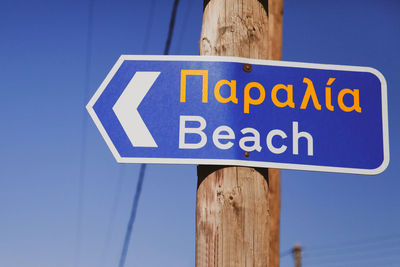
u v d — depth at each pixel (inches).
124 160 79.7
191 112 81.2
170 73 83.2
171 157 79.5
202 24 89.7
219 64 83.0
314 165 80.5
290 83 83.4
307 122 82.0
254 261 77.4
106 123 81.4
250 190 79.4
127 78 83.2
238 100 81.7
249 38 86.0
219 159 79.0
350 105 83.6
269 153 80.0
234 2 87.6
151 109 81.8
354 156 81.8
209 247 78.0
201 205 80.2
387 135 83.0
